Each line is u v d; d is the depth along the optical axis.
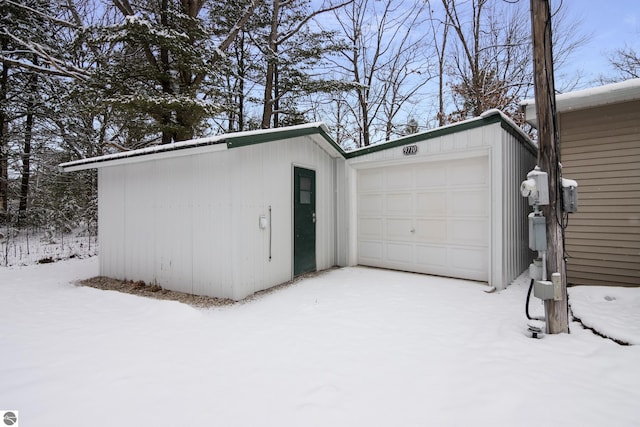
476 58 13.09
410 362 2.62
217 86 9.47
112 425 1.86
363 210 6.96
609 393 2.13
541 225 3.08
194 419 1.92
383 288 5.10
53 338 3.17
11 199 12.83
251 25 11.01
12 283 5.79
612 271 4.43
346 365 2.59
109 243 6.11
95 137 11.59
